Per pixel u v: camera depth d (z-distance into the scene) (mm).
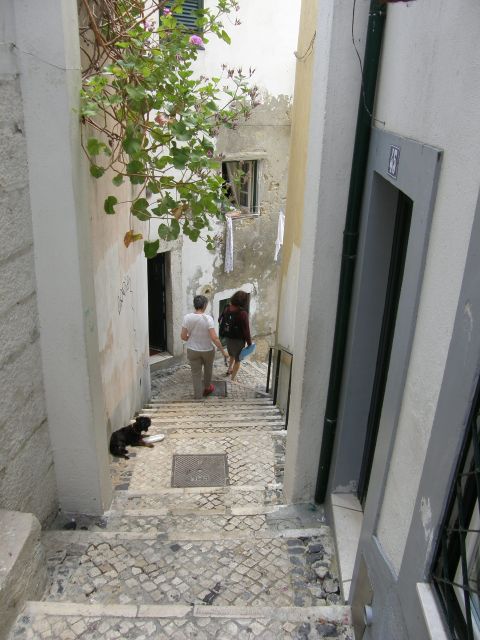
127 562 3467
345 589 3238
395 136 2605
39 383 3533
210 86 4676
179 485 5172
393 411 2402
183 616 2842
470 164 1671
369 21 3029
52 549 3525
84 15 4109
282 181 12453
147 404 8523
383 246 3346
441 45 1984
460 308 1678
